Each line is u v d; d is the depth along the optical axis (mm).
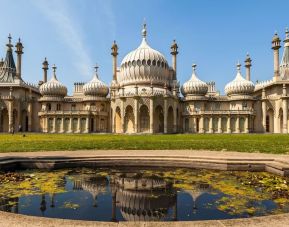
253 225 5773
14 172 14109
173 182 11938
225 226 5703
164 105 71812
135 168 15633
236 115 75812
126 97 71125
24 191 10398
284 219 6098
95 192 10367
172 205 8781
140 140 34281
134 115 70125
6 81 85312
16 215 6305
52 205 8758
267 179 12398
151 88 70562
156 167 15906
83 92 89562
